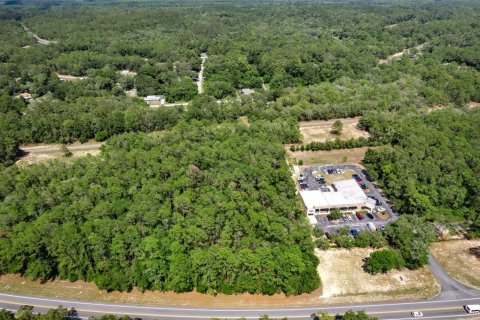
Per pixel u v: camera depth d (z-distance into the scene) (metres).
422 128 165.38
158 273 95.19
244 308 92.19
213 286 94.75
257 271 95.06
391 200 133.12
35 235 100.69
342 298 95.12
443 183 131.88
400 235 107.06
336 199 130.00
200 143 157.00
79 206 112.69
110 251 99.81
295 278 94.62
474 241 115.62
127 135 164.00
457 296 95.88
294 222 114.19
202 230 102.75
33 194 120.88
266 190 123.62
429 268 105.06
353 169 156.12
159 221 109.00
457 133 162.25
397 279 101.25
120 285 95.38
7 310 91.88
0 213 112.50
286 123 181.75
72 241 97.94
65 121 179.62
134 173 130.25
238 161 141.50
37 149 176.25
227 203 114.00
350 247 111.50
